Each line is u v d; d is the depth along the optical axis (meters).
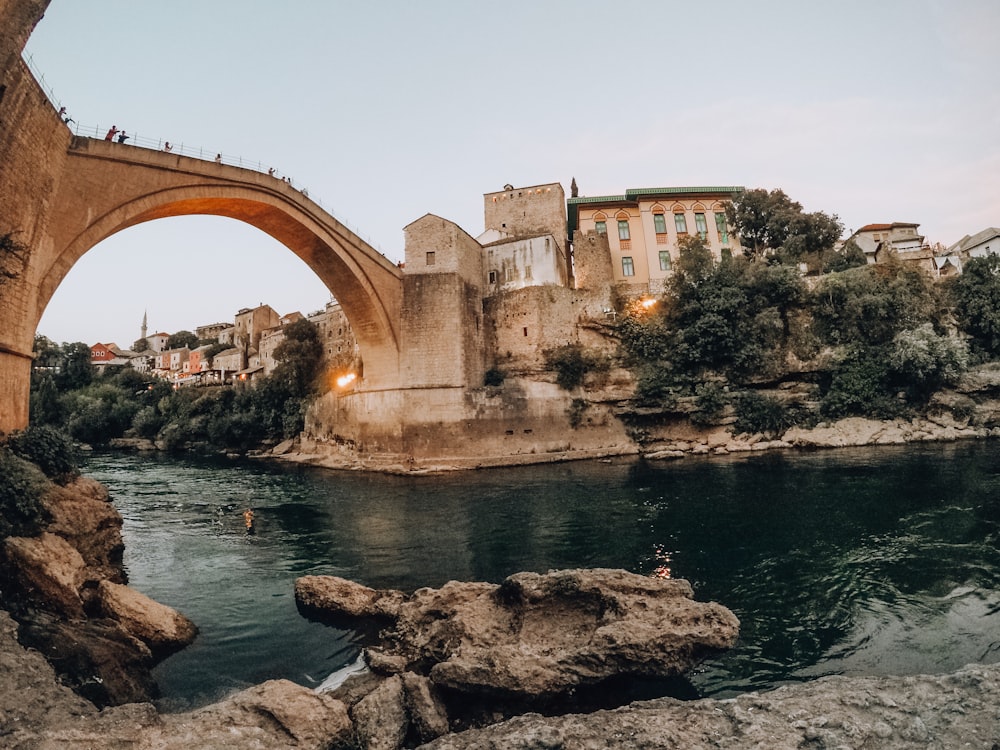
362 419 38.41
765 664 8.11
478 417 36.12
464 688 7.29
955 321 38.69
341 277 34.00
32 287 15.54
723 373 38.09
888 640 8.62
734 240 48.25
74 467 13.86
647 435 37.97
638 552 14.16
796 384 37.47
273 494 26.80
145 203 20.86
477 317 40.66
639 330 39.03
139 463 45.41
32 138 15.04
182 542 17.05
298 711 6.53
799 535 14.67
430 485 28.17
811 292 38.28
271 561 14.80
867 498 18.20
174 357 106.88
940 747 5.13
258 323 88.94
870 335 37.19
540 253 42.12
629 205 49.78
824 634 8.99
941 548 12.76
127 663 8.42
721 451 33.97
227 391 62.31
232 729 6.13
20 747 5.34
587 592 9.05
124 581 12.99
